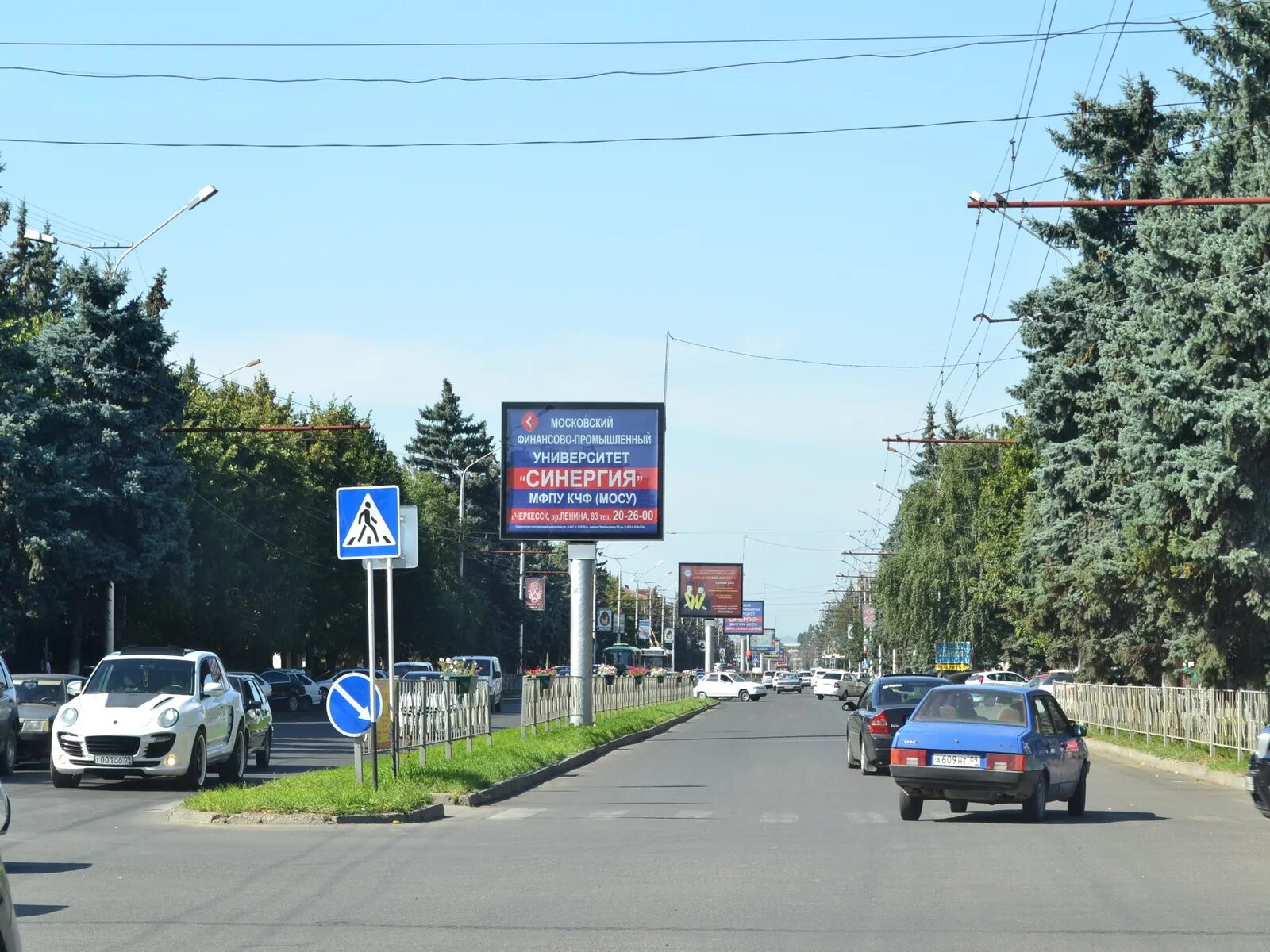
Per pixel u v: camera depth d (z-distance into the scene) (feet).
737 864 77.66
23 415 252.83
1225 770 152.56
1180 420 162.30
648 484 253.44
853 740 164.04
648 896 65.92
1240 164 170.40
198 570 330.95
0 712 142.82
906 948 53.57
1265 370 158.51
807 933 56.54
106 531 272.31
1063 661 315.37
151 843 85.97
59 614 264.93
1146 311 169.99
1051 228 262.06
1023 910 62.39
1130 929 57.62
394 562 112.78
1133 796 132.46
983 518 409.69
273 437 376.07
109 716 124.16
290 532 373.61
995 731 103.24
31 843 85.87
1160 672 256.32
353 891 66.80
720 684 559.79
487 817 105.29
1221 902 64.75
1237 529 161.07
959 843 89.10
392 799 102.53
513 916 60.08
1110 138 253.24
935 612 420.36
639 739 239.50
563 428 254.27
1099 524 256.52
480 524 623.36
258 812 97.25
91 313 281.13
